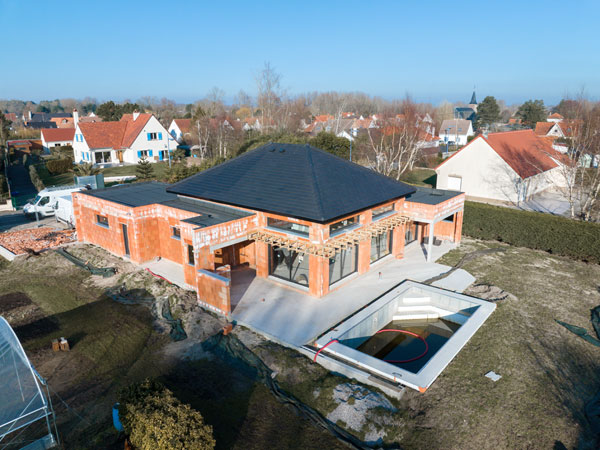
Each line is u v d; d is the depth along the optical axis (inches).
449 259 919.0
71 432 432.8
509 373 530.6
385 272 836.0
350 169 864.9
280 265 775.7
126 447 393.7
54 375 528.1
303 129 3171.8
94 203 933.2
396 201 882.8
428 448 418.3
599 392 502.3
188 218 756.0
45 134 2974.9
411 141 1808.6
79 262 889.5
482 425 444.5
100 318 671.1
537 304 717.3
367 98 6003.9
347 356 536.4
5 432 395.2
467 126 3479.3
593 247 903.7
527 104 4188.0
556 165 1595.7
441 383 509.7
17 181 1955.0
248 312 660.7
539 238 984.9
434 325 715.4
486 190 1517.0
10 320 671.1
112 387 503.2
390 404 472.1
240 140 2330.2
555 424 448.5
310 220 647.8
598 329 639.8
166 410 374.0
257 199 741.9
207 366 542.3
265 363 538.9
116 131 2416.3
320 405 471.8
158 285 759.1
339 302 699.4
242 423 445.4
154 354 570.6
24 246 987.9
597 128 1208.2
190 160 2377.0
